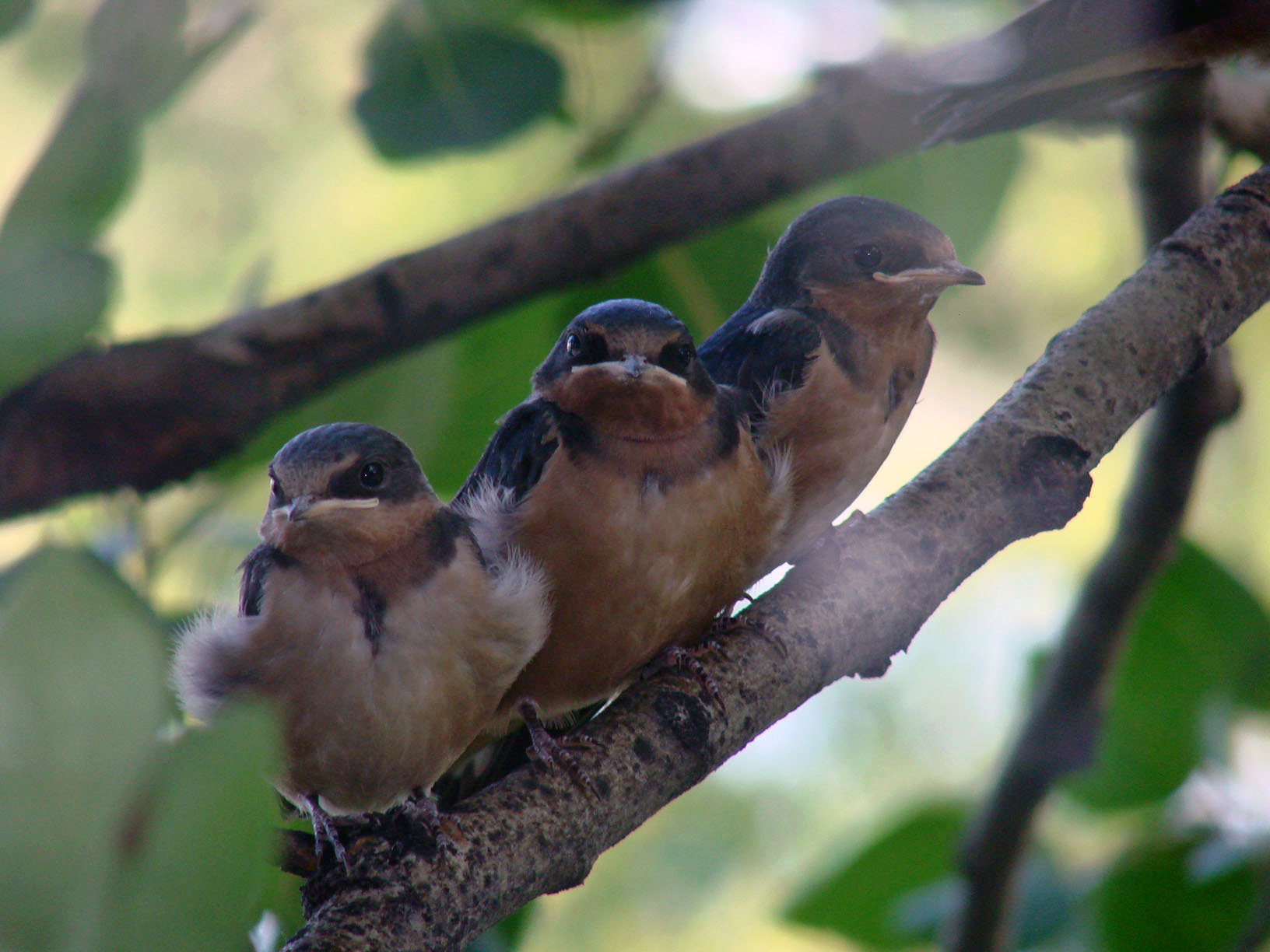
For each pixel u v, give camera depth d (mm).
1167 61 7922
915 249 9461
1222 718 9492
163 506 8344
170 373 7629
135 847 2666
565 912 15203
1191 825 9172
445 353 9094
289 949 5203
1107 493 15047
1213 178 11062
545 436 8391
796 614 6820
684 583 8344
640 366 8156
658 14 9000
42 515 7527
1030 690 10352
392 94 8367
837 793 15297
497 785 6012
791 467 9023
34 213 3926
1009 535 7078
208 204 11070
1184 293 7656
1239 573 9578
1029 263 14508
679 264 9953
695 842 15359
